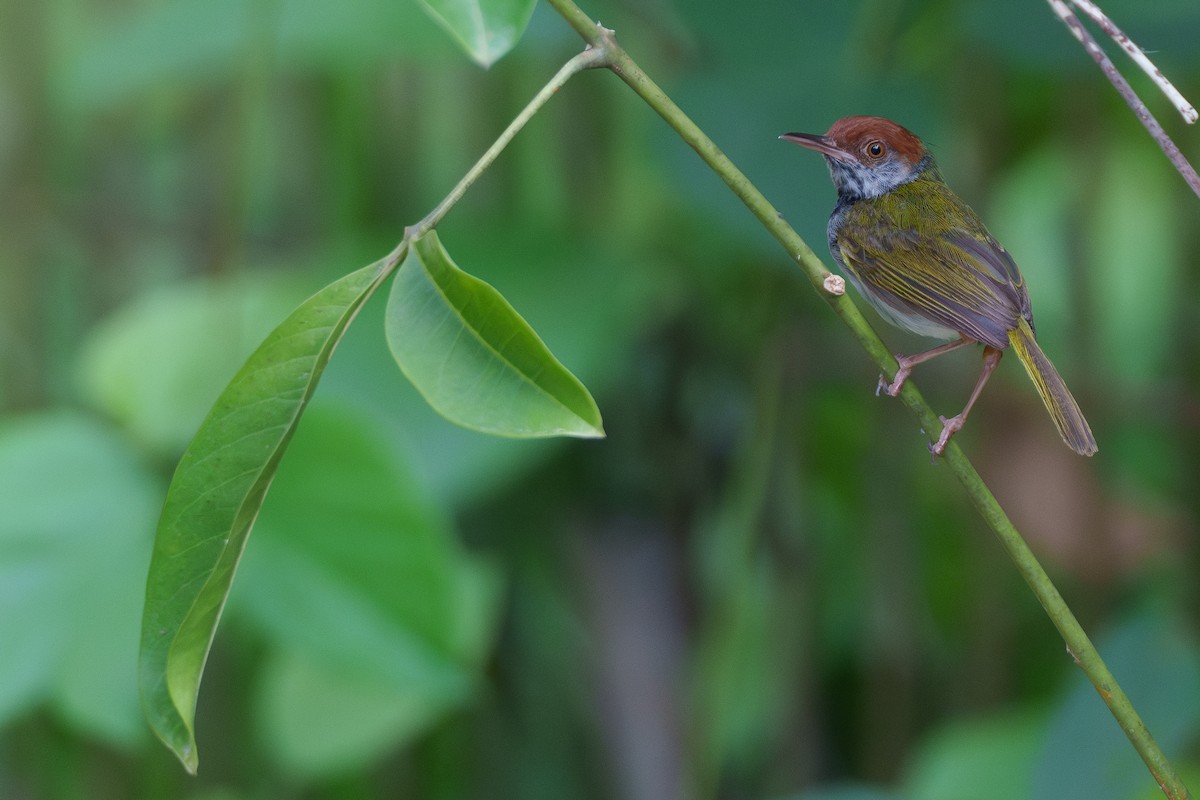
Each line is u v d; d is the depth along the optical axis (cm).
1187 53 745
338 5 784
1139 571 916
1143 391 907
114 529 760
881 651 898
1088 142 870
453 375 392
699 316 930
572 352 834
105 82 823
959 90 866
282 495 710
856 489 993
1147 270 1043
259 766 884
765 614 948
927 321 739
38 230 888
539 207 930
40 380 897
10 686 719
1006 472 927
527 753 934
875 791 803
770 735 921
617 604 936
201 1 820
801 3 781
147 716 397
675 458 945
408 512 711
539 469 927
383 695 805
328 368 827
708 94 764
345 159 915
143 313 816
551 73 902
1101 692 437
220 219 857
